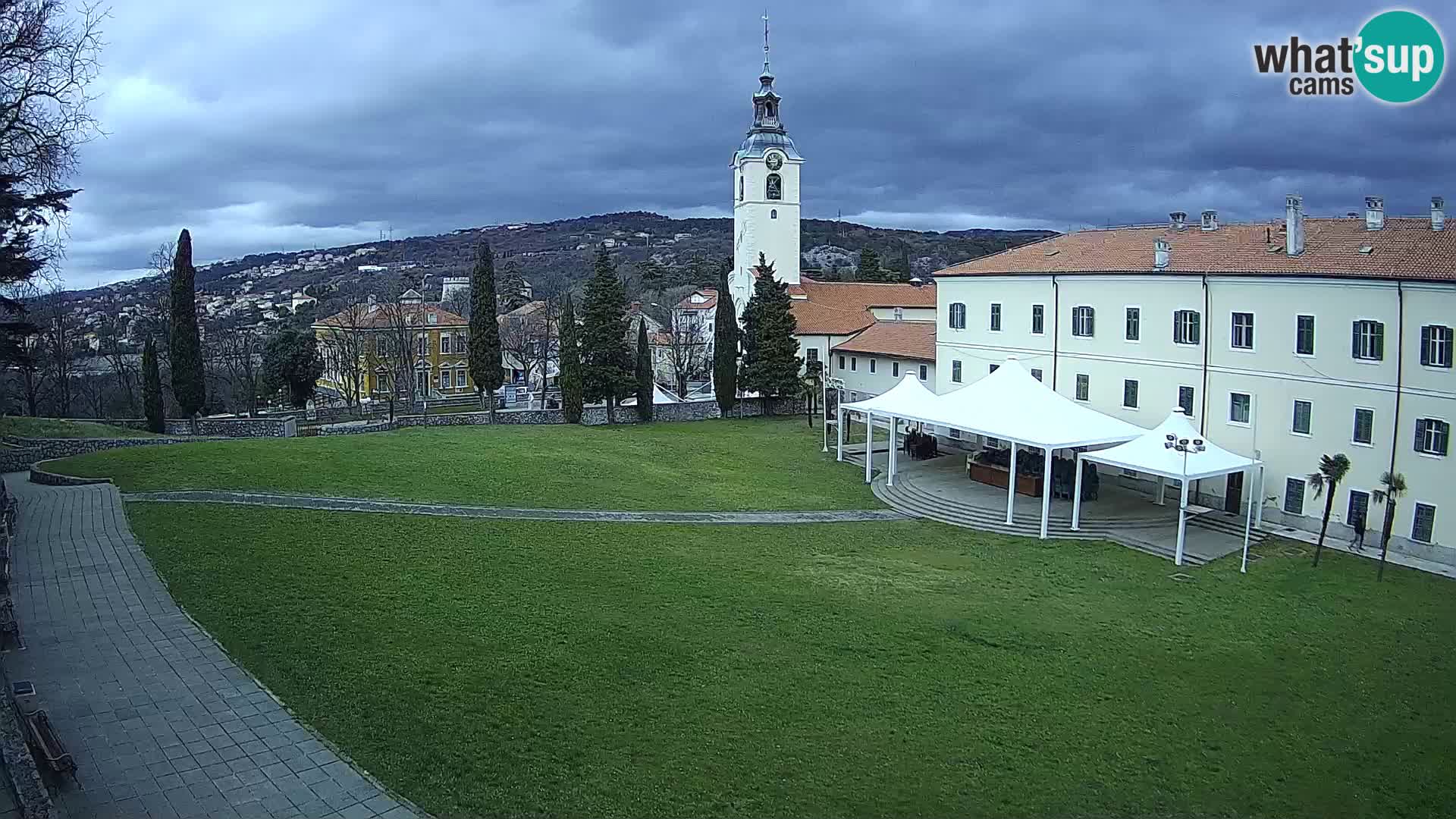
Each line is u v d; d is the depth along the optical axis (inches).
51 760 572.1
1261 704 869.8
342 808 570.9
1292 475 1462.8
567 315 2502.5
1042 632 1026.7
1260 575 1258.0
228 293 6496.1
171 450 1731.1
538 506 1478.8
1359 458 1373.0
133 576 978.1
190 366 2369.6
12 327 1502.2
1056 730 789.9
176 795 574.2
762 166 3250.5
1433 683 927.7
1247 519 1466.5
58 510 1252.5
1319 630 1063.0
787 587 1131.9
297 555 1093.8
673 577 1134.4
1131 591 1195.3
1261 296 1486.2
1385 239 1435.8
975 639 987.3
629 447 2112.5
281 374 2938.0
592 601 1016.2
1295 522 1455.5
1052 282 1875.0
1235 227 1766.7
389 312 3275.1
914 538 1441.9
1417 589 1196.5
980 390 1706.4
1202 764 751.7
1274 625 1078.4
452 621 914.7
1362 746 800.9
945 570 1266.0
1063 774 716.7
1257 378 1501.0
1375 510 1353.3
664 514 1492.4
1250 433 1521.9
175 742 638.5
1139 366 1701.5
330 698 721.6
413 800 589.6
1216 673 938.1
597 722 730.2
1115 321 1744.6
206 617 869.2
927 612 1070.4
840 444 2012.8
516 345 3831.2
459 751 661.9
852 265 7559.1
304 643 825.5
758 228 3282.5
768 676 847.7
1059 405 1589.6
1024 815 652.7
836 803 642.8
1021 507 1585.9
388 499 1434.5
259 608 904.3
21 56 1158.3
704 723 744.3
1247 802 701.3
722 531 1411.2
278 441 1934.1
